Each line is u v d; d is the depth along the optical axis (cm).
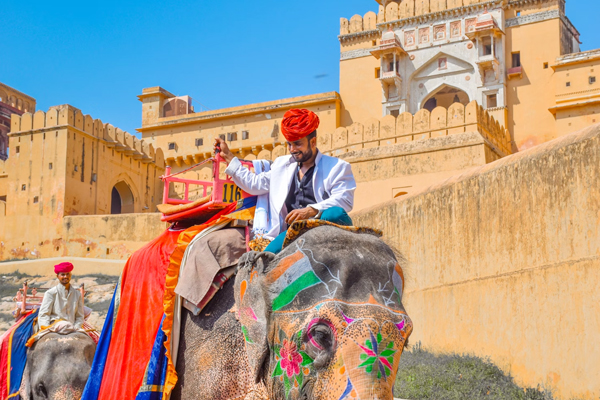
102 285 2478
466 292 1215
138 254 343
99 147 3231
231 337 275
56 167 3023
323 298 213
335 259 221
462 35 3609
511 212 1092
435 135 2520
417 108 3691
